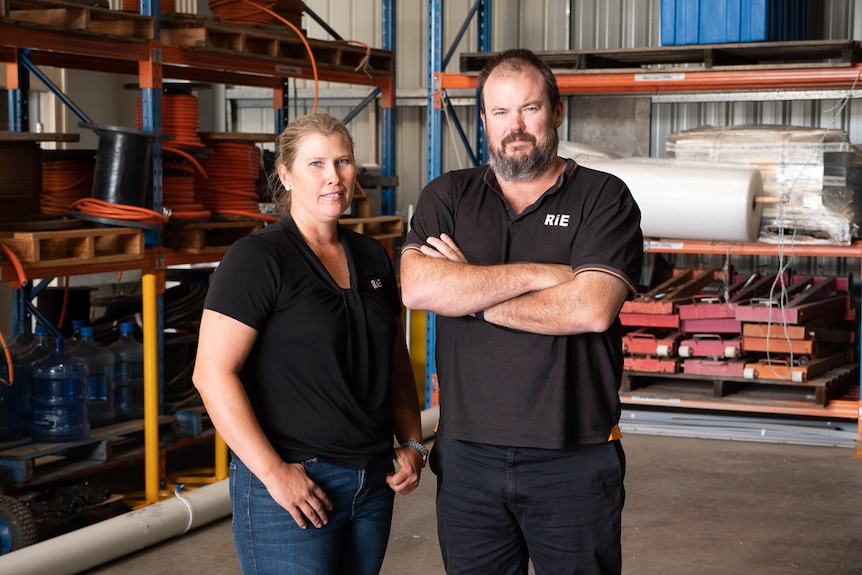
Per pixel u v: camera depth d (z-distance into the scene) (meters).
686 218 6.57
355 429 2.74
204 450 6.80
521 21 9.37
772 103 8.61
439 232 3.04
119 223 5.16
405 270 3.02
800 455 6.57
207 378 2.62
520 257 2.96
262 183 6.55
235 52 5.88
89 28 4.98
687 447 6.79
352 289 2.80
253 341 2.66
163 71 6.75
